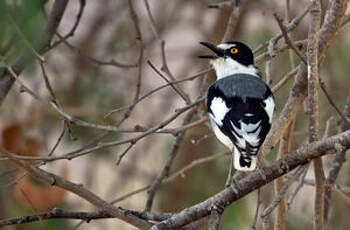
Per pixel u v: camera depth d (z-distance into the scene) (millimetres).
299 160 8094
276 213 9133
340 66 13719
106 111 12766
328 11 8719
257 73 10523
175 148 10461
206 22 15109
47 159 8344
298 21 9438
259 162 8422
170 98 14414
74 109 12539
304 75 8555
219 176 13773
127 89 13758
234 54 10523
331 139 7953
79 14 10422
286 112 8672
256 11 14094
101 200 8344
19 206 11406
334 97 13445
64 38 10328
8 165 10609
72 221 12703
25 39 8531
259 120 8531
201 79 14336
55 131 12828
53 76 13383
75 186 8164
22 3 8758
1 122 12031
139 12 14336
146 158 14375
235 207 12570
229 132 8523
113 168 14242
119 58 14016
